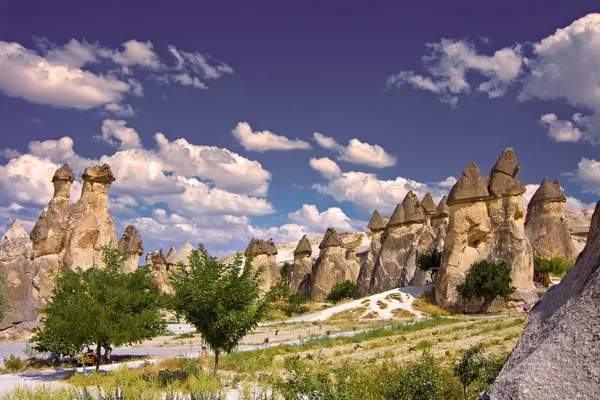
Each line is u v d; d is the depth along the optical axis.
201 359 22.28
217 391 12.49
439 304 42.78
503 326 28.67
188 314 17.09
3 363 25.17
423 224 64.56
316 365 19.06
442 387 10.48
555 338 4.73
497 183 43.62
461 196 43.19
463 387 11.55
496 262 42.06
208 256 18.69
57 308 21.95
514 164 44.22
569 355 4.54
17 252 41.38
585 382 4.34
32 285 41.03
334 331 34.84
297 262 82.88
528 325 5.49
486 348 21.44
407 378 10.38
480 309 40.72
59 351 23.45
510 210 43.09
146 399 10.93
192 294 16.55
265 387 11.95
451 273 42.34
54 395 10.54
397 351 23.14
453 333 28.14
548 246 61.97
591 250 5.48
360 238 118.12
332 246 74.88
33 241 42.81
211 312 16.81
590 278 5.00
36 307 40.19
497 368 11.75
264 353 24.23
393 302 44.91
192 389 12.48
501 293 39.28
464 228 42.97
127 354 28.45
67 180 44.78
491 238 43.12
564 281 5.68
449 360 19.22
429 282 53.19
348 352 24.17
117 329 19.62
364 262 70.38
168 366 20.41
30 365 24.25
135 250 58.44
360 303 45.84
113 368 20.89
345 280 73.12
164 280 63.59
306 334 34.50
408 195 66.31
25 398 10.20
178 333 42.75
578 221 83.81
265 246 76.75
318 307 59.94
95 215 44.09
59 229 43.03
